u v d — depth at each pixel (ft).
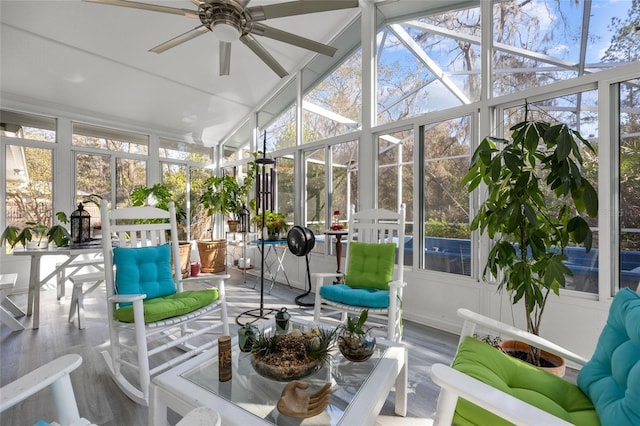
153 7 6.34
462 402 3.36
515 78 8.35
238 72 14.30
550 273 5.31
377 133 11.61
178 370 4.40
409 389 6.24
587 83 7.13
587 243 5.34
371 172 11.62
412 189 10.55
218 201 16.85
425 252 10.18
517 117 8.41
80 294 9.29
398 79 11.08
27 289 13.30
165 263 7.68
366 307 7.18
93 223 15.23
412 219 10.50
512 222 5.55
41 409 5.47
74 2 9.70
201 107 16.57
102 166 15.72
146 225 7.85
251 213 17.04
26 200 13.43
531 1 8.09
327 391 3.82
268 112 16.81
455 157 9.53
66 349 7.83
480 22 8.98
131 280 6.93
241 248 18.44
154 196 15.31
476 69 9.13
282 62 14.32
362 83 11.84
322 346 4.35
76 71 12.42
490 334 8.33
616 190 6.91
